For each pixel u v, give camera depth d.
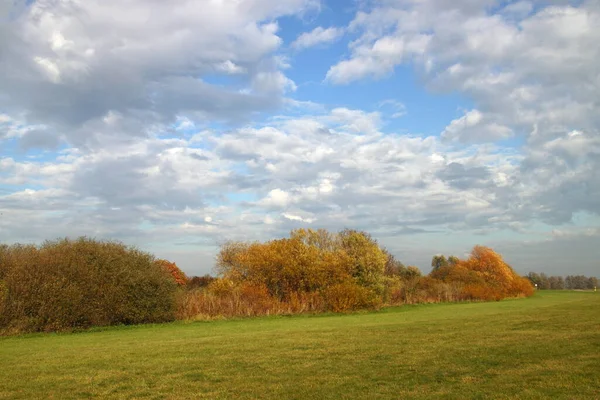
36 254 29.88
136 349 17.67
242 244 52.66
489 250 81.62
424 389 10.34
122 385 11.41
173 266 67.50
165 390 10.88
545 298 74.44
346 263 50.22
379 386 10.74
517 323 22.91
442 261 107.44
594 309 31.56
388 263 71.19
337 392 10.31
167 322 32.97
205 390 10.80
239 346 17.59
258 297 40.62
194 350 16.81
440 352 14.77
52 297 28.02
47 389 11.13
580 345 15.00
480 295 65.50
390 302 53.75
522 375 11.20
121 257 32.22
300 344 17.69
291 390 10.62
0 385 11.58
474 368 12.23
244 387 10.99
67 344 21.02
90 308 29.38
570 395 9.38
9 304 27.38
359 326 25.69
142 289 31.97
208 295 38.53
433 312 40.25
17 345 21.30
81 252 31.05
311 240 55.31
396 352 15.12
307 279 48.03
